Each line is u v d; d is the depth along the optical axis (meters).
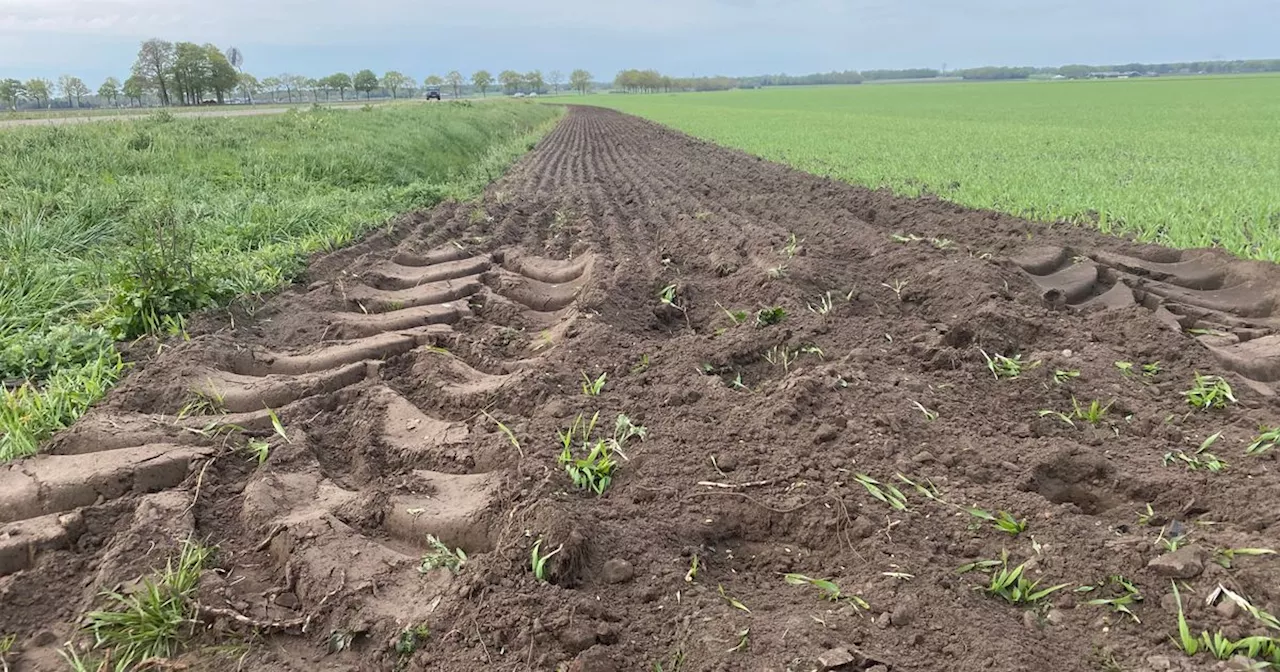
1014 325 4.82
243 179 11.97
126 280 5.70
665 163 17.64
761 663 2.25
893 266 6.48
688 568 2.80
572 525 2.80
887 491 3.15
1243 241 7.09
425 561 2.88
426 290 6.67
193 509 3.20
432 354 4.93
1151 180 11.70
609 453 3.62
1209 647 2.28
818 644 2.31
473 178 15.50
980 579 2.64
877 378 4.20
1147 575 2.59
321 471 3.62
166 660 2.43
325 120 19.09
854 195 10.73
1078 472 3.35
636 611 2.58
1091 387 4.09
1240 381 4.09
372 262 7.62
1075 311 5.43
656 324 5.72
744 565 2.91
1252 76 118.44
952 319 5.14
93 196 8.68
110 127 14.02
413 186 12.39
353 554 2.92
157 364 4.66
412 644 2.46
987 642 2.30
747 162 16.69
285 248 7.78
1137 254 7.07
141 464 3.45
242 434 3.88
